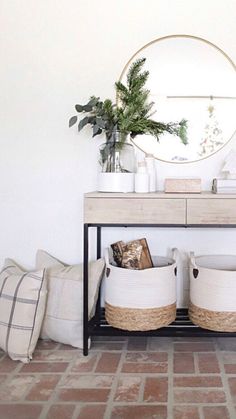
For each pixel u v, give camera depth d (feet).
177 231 7.91
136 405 5.11
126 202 6.48
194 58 7.68
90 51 7.77
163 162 7.84
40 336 7.14
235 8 7.54
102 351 6.78
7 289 6.57
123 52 7.72
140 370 6.06
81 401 5.20
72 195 8.02
